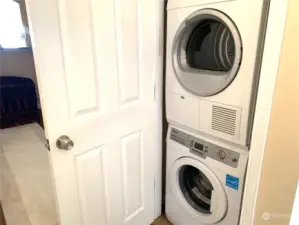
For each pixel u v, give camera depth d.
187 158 1.52
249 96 1.12
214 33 1.30
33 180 2.33
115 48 1.21
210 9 1.18
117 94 1.29
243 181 1.25
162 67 1.55
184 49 1.42
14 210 1.91
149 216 1.79
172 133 1.61
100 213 1.38
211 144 1.38
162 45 1.50
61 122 1.07
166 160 1.71
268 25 0.72
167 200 1.78
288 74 0.68
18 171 2.50
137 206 1.64
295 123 0.68
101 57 1.16
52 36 0.96
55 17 0.96
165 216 1.88
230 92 1.20
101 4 1.09
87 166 1.24
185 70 1.41
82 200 1.26
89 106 1.17
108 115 1.27
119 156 1.40
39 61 0.95
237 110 1.19
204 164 1.43
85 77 1.11
